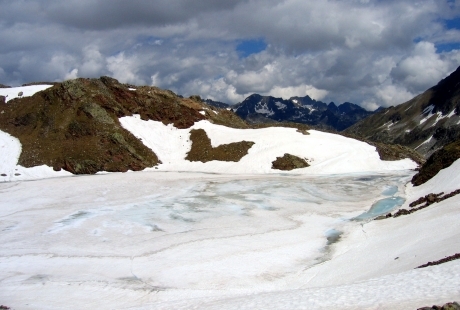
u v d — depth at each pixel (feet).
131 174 226.58
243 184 191.01
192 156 264.31
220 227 119.44
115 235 114.42
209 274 84.69
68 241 109.81
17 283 82.79
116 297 75.31
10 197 167.02
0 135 254.06
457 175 130.41
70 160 234.38
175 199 159.02
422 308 41.01
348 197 161.27
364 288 55.83
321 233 111.45
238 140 269.23
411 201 140.36
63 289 79.46
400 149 289.74
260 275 83.82
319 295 55.98
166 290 77.56
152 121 295.07
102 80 310.65
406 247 82.23
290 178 209.56
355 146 262.26
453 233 78.13
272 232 112.68
